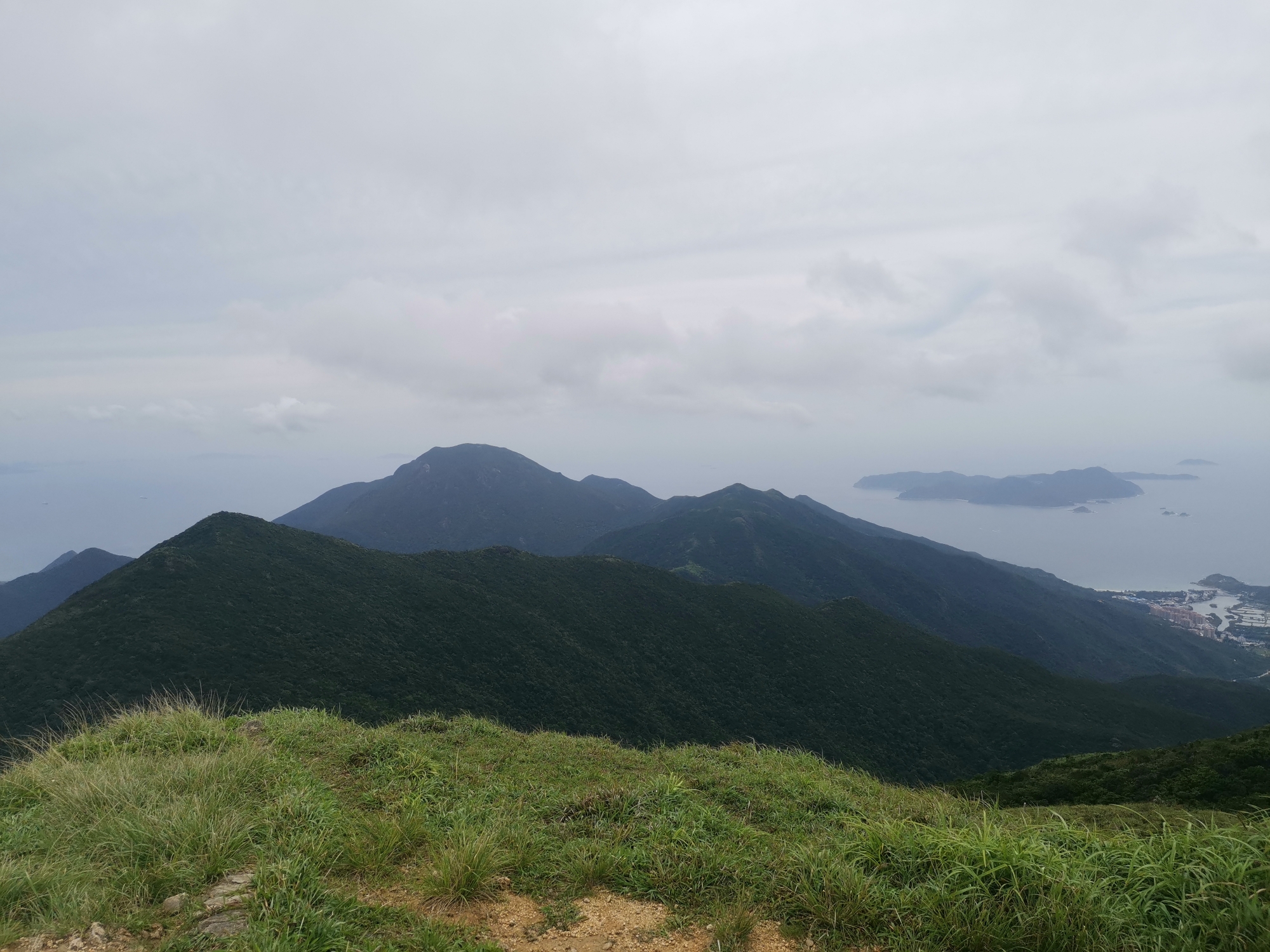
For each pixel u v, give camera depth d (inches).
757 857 218.5
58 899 172.4
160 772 272.1
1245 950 149.2
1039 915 159.8
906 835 211.3
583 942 170.7
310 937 155.9
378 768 325.1
